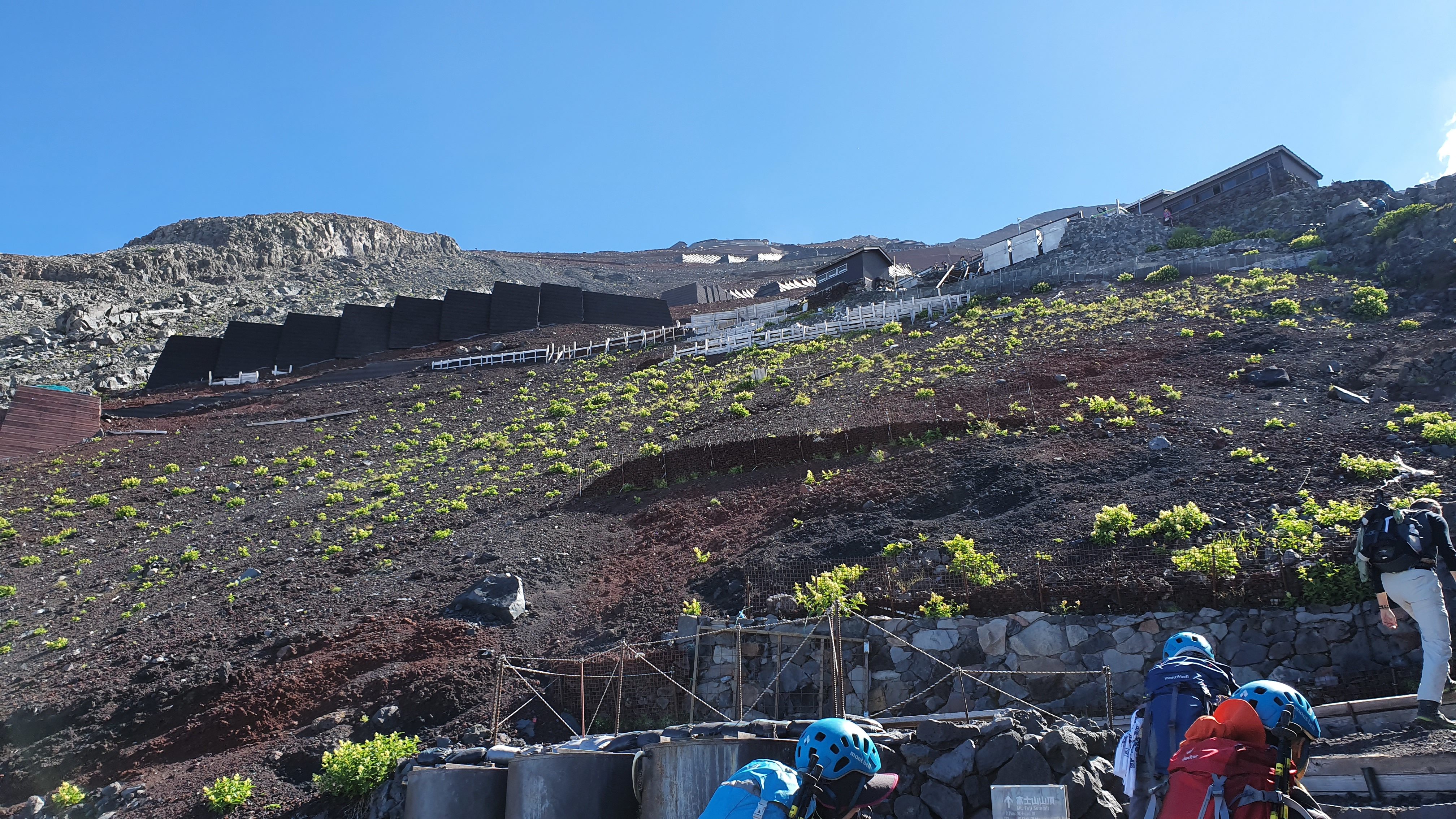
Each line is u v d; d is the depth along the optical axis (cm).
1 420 3756
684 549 1805
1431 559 743
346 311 5206
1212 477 1603
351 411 4059
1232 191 4291
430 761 1111
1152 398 2169
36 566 2370
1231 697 438
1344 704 830
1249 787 361
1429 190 3294
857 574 1444
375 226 12162
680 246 19288
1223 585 1197
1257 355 2364
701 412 3103
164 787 1309
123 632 1831
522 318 5503
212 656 1647
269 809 1224
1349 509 1316
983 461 1862
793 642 1301
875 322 4088
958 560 1403
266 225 10688
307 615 1772
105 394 4772
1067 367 2589
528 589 1755
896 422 2197
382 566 1998
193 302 7506
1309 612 1132
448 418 3781
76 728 1491
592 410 3550
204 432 3869
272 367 5016
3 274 7769
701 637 1348
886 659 1252
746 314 5166
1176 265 3606
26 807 1320
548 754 863
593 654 1433
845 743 388
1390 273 2833
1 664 1758
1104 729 880
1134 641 1181
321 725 1388
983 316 3694
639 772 828
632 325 5688
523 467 2809
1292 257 3281
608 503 2206
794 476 2058
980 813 752
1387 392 1977
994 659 1220
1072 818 715
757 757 782
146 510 2831
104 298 7644
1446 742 682
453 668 1458
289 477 3098
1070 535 1460
